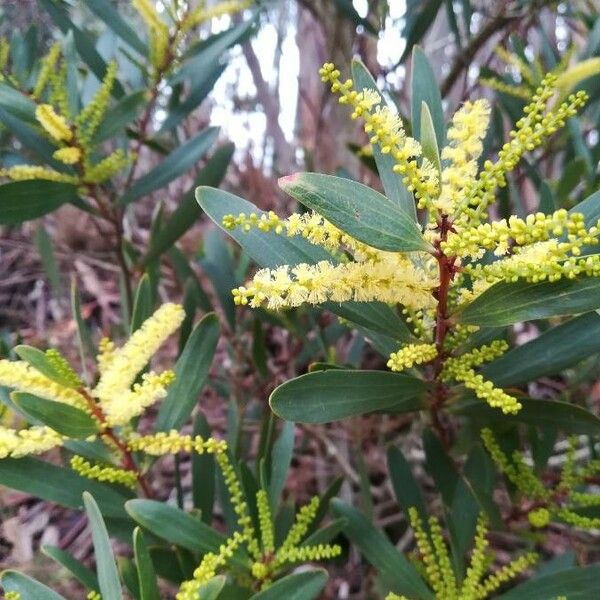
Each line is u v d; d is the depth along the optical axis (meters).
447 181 0.12
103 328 0.45
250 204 0.16
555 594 0.19
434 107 0.18
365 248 0.13
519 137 0.12
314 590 0.16
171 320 0.16
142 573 0.14
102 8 0.26
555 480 0.28
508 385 0.18
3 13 0.36
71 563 0.17
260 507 0.19
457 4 0.40
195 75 0.28
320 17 0.38
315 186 0.12
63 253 0.48
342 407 0.16
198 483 0.22
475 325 0.14
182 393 0.20
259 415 0.34
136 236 0.49
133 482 0.19
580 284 0.13
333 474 0.35
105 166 0.23
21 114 0.22
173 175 0.26
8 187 0.22
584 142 0.31
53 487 0.18
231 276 0.30
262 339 0.31
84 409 0.16
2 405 0.22
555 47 0.38
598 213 0.15
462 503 0.22
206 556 0.15
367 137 0.41
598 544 0.31
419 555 0.24
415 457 0.35
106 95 0.22
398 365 0.14
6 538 0.32
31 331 0.47
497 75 0.29
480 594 0.19
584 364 0.27
